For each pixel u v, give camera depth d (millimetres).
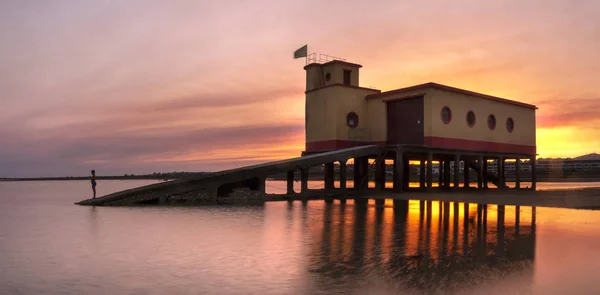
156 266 8352
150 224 14773
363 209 20094
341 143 34625
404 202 24281
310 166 28516
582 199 26125
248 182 27219
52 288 6844
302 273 7766
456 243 10820
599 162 132750
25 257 9250
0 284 7090
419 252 9664
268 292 6578
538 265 8344
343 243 10844
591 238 11578
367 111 36500
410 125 33281
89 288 6844
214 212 19000
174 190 24703
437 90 32469
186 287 6879
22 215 18406
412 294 6449
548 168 136125
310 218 16453
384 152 32062
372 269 8039
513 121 40562
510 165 140375
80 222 15547
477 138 36031
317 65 37812
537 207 20938
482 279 7301
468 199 26094
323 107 36000
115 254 9539
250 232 12781
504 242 10953
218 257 9172
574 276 7504
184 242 11055
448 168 42844
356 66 37469
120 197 23906
